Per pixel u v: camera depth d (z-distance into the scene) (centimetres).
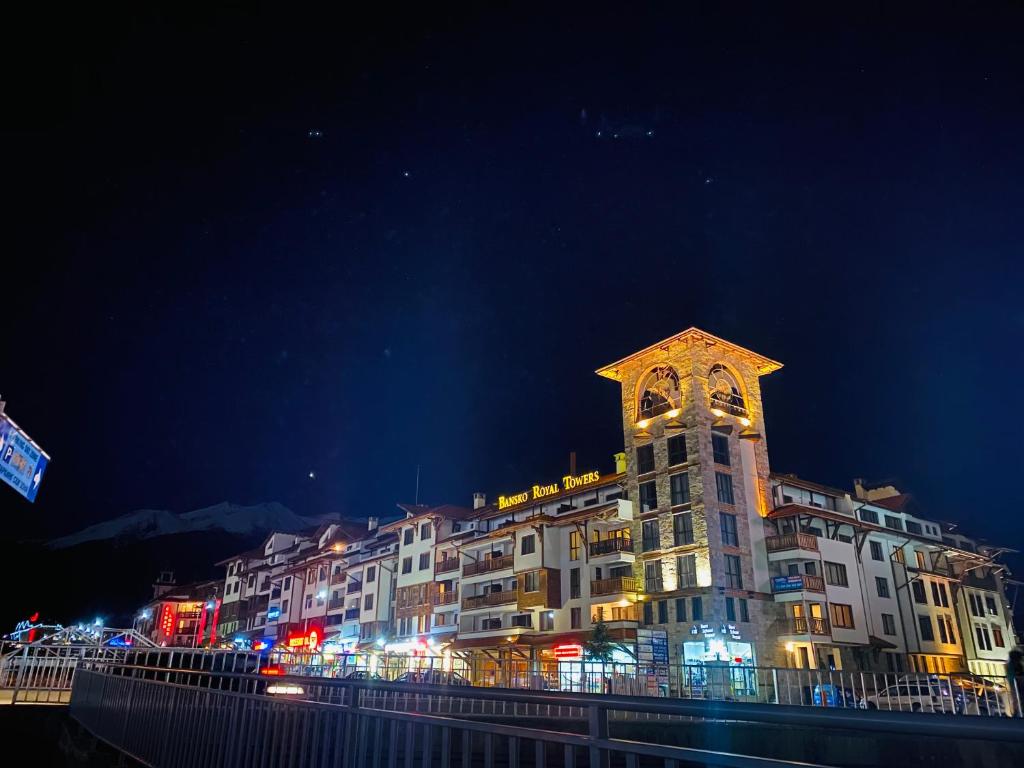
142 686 1126
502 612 4925
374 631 6147
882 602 4572
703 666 2631
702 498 4216
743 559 4200
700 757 388
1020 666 1686
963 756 1009
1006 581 6038
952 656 4838
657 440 4606
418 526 6069
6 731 1605
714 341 4647
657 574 4322
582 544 4628
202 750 893
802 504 4759
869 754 1165
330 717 724
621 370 5034
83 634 3138
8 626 13338
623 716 1585
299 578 7550
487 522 5644
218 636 8631
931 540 5050
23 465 2183
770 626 4138
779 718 357
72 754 1271
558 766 932
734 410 4619
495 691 543
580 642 4203
